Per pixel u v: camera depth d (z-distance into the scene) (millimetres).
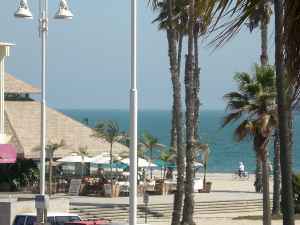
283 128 7801
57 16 32719
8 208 35594
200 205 53594
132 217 22500
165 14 48406
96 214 48656
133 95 22734
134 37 22875
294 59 6188
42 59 35469
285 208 8188
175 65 43500
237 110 37844
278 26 6309
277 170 51156
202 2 5738
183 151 43250
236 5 5789
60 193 58875
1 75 56438
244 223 46688
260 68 37719
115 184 56969
